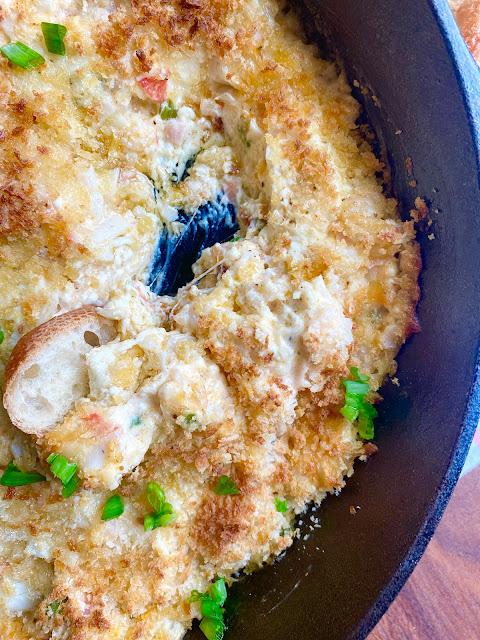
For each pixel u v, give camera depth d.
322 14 0.21
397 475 0.20
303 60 0.22
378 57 0.20
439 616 0.25
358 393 0.22
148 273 0.23
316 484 0.23
